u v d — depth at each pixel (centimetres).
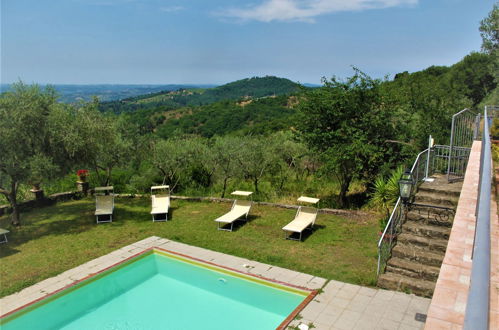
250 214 1236
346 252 888
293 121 1436
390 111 1339
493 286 308
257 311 683
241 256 894
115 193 1608
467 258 352
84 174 1526
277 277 771
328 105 1288
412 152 1336
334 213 1189
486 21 1691
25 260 884
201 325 640
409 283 676
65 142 1107
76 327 639
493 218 454
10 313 652
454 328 254
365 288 704
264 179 1817
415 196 850
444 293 296
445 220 762
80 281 775
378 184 1147
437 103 1555
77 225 1152
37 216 1248
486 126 591
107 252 934
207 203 1395
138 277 828
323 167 1320
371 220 1113
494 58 1675
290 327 580
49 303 712
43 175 1034
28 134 1045
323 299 669
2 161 1012
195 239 1020
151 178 1655
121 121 1664
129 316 673
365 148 1220
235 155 1550
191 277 828
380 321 591
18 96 1053
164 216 1242
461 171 980
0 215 1241
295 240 982
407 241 746
